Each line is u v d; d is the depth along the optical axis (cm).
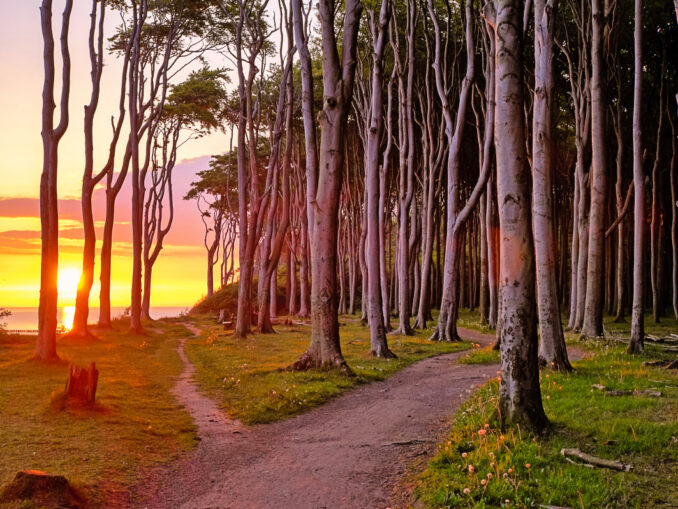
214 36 3438
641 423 817
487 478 616
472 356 1783
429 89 2928
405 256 2797
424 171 3225
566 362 1412
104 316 3073
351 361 1744
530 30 2916
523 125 870
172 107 3997
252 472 734
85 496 621
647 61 3064
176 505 626
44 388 1234
